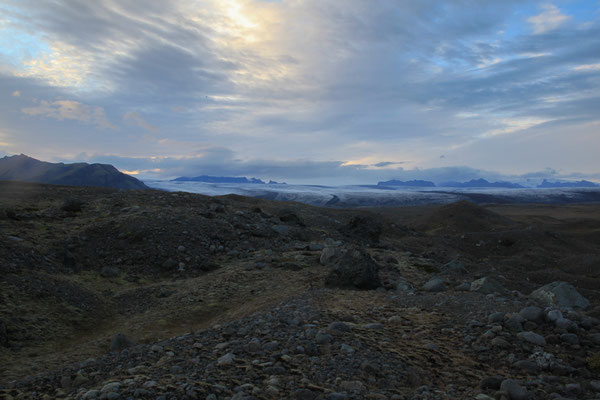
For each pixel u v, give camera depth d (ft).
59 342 36.76
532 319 26.68
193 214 93.45
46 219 87.30
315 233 107.24
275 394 15.87
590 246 187.11
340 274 49.49
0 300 40.57
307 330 24.75
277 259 72.38
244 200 180.24
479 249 175.73
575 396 17.40
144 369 19.34
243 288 54.49
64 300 45.50
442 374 19.65
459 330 26.66
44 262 58.49
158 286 56.34
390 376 18.79
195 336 25.84
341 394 15.76
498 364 21.35
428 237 182.50
